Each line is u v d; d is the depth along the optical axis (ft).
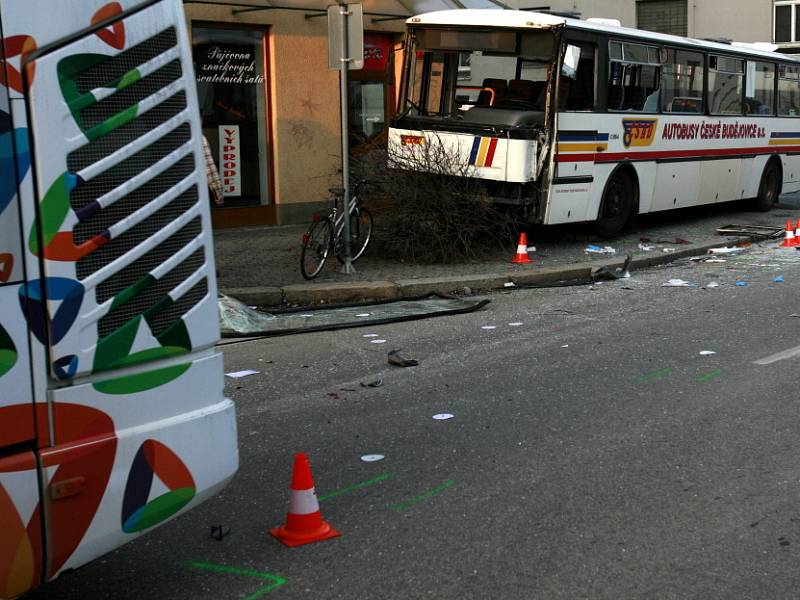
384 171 42.96
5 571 10.20
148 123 11.32
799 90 68.64
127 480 11.19
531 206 44.98
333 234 38.93
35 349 10.34
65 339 10.53
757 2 93.35
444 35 46.50
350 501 16.76
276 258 42.29
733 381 23.91
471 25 45.60
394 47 47.93
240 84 51.42
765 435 19.75
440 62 46.80
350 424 21.18
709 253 48.85
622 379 24.38
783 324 30.78
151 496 11.46
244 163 52.11
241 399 23.38
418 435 20.30
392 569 14.10
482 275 38.91
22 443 10.30
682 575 13.67
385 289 36.37
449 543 14.94
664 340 28.76
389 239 43.04
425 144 43.75
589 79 46.83
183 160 11.76
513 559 14.33
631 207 51.72
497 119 44.52
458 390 23.71
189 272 11.89
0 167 9.92
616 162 49.24
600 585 13.43
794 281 39.65
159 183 11.48
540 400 22.66
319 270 38.04
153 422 11.53
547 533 15.21
